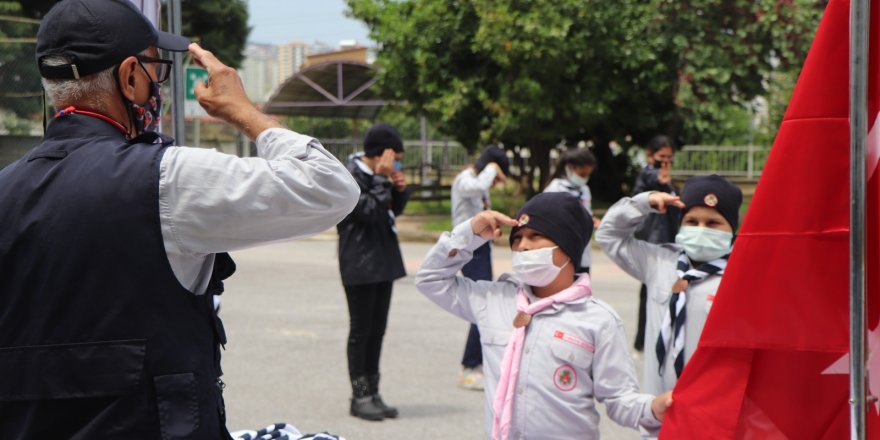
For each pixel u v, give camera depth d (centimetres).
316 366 705
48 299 180
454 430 550
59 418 181
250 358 729
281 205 186
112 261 179
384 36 1884
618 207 375
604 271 1254
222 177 183
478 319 321
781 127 226
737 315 233
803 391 240
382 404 577
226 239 186
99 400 180
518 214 311
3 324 183
